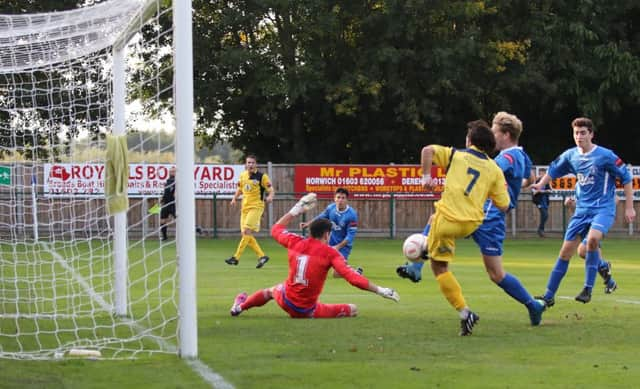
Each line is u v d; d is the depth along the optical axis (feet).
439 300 47.09
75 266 69.97
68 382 25.58
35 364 28.60
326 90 138.82
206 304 45.19
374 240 119.75
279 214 124.06
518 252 97.30
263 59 139.74
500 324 37.35
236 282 58.80
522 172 37.88
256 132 157.79
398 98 144.25
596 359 29.30
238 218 123.34
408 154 157.48
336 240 62.49
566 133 162.09
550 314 40.91
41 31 42.63
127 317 40.24
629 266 76.54
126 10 37.55
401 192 124.88
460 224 33.58
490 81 146.92
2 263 62.85
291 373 26.76
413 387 24.89
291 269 39.09
